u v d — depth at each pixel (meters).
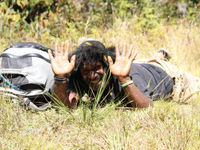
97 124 3.17
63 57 3.09
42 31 5.62
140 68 3.69
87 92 3.49
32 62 3.49
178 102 3.96
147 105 3.30
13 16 5.35
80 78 3.36
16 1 5.79
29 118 3.27
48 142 2.79
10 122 3.11
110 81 3.36
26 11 5.75
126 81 3.13
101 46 3.19
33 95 3.42
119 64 3.11
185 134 2.85
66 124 3.18
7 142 2.74
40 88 3.47
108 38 5.88
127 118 3.16
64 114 3.25
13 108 3.30
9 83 3.42
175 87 3.93
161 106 3.48
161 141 2.81
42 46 3.84
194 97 4.03
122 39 6.04
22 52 3.58
